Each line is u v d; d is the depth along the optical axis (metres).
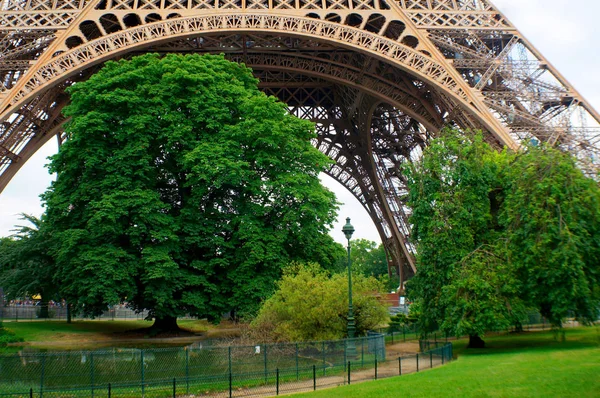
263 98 47.09
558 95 47.19
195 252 45.59
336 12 50.28
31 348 40.75
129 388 24.97
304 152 48.12
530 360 28.25
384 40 48.53
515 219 35.06
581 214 33.31
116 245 43.38
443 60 47.78
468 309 34.25
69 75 45.34
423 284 38.78
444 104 53.16
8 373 25.00
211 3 55.12
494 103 46.88
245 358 28.22
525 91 47.56
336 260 50.06
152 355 27.97
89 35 55.50
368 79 58.62
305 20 48.91
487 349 37.22
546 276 33.09
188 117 46.34
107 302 41.47
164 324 49.00
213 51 61.28
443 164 39.25
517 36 49.78
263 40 58.69
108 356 27.09
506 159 40.31
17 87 43.88
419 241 40.53
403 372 28.48
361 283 38.53
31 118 51.56
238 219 43.41
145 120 43.12
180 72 45.09
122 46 46.81
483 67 48.66
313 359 29.89
